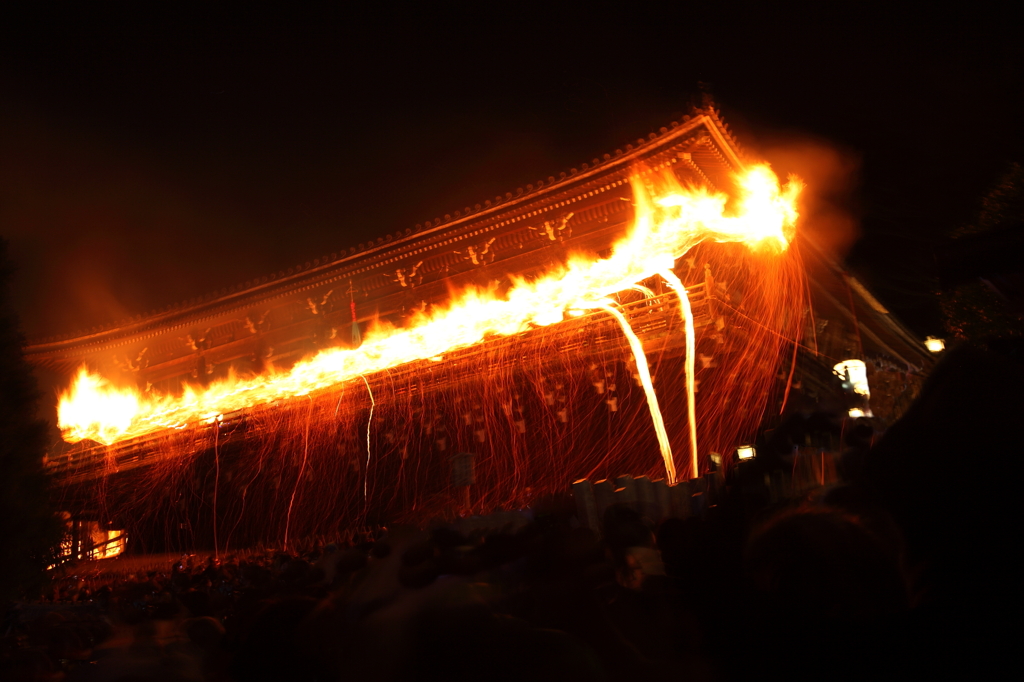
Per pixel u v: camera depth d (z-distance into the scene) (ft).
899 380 66.39
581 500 37.52
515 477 80.38
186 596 18.79
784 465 14.73
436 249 93.45
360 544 20.43
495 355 85.35
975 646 6.58
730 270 86.33
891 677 6.89
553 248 88.33
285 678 11.91
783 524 8.11
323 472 93.61
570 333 81.25
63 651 18.86
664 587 14.90
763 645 7.93
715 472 36.91
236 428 101.40
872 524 7.48
